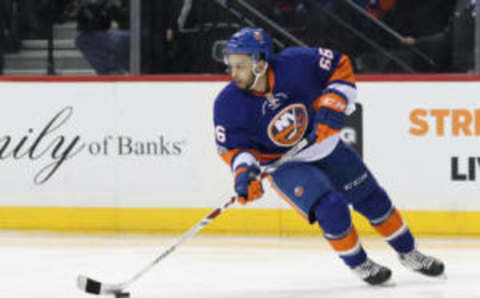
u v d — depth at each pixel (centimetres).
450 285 1114
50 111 1641
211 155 1602
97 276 1215
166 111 1611
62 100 1636
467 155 1544
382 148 1565
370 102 1566
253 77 980
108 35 1709
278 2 1689
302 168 1056
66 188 1641
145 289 1114
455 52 1625
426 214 1559
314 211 1055
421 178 1558
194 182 1606
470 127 1541
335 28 1681
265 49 973
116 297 1027
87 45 1725
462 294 1053
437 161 1552
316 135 1015
